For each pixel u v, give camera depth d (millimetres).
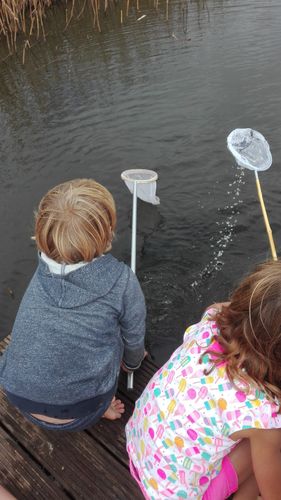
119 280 1698
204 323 1503
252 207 3961
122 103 6031
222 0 9344
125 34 8430
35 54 8148
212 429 1328
